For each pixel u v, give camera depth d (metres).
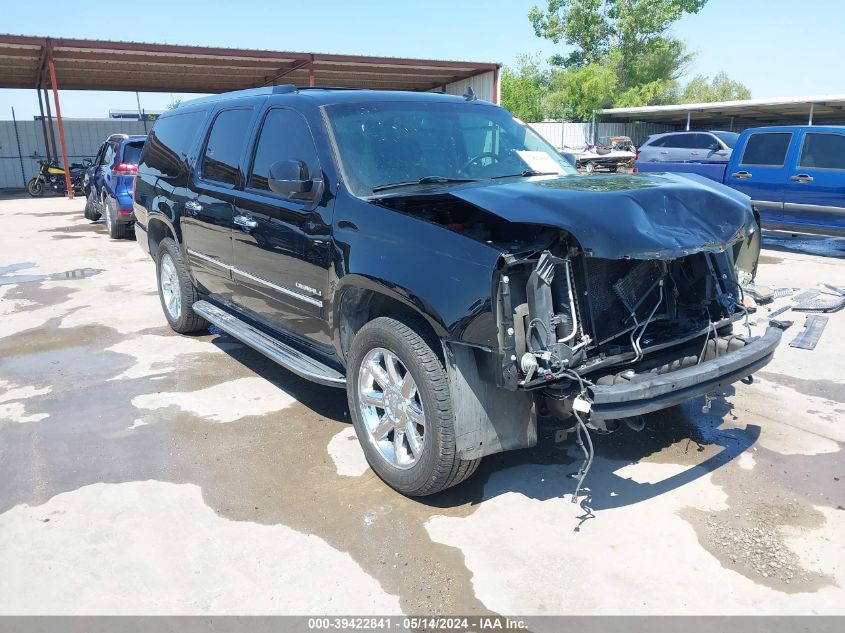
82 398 4.92
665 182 3.64
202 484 3.69
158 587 2.86
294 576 2.92
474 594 2.79
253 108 4.81
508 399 3.22
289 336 4.57
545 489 3.61
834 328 6.37
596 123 33.09
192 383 5.20
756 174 11.30
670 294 3.55
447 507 3.44
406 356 3.27
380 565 2.98
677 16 47.22
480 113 4.75
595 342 3.20
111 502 3.51
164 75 25.78
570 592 2.80
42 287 8.62
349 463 3.91
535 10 48.66
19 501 3.54
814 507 3.41
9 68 23.86
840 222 10.30
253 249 4.55
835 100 23.33
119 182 11.95
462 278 3.00
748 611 2.68
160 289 6.63
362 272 3.47
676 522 3.29
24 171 30.86
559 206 3.04
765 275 8.81
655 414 4.55
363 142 4.02
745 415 4.52
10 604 2.77
